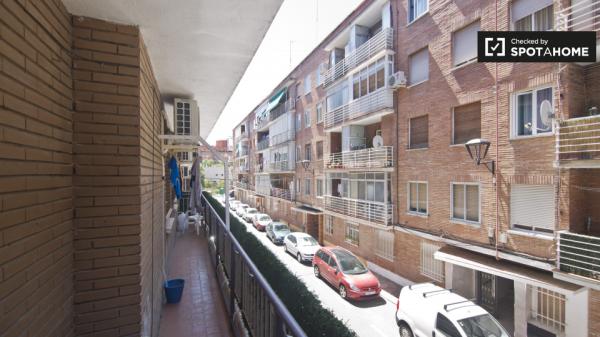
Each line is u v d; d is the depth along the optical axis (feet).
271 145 94.48
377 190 42.70
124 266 9.36
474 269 27.76
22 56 5.93
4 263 5.17
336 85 53.57
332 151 58.65
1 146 5.13
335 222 57.57
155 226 15.16
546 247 23.31
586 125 20.21
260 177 110.93
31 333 6.12
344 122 49.34
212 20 9.81
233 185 172.86
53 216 7.36
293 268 45.42
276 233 62.28
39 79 6.70
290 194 79.05
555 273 21.75
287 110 80.43
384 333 26.99
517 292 25.14
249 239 27.61
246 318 12.41
